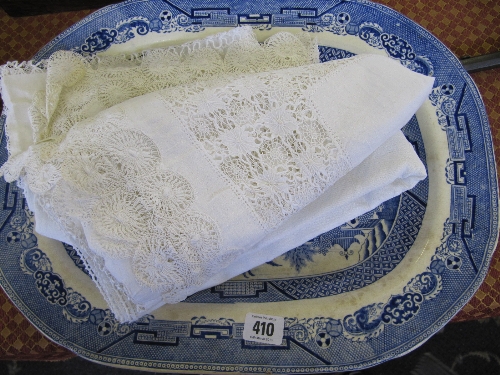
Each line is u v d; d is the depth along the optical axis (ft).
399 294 1.72
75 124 1.41
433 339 2.74
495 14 2.38
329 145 1.36
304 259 1.86
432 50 1.94
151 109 1.38
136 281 1.29
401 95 1.42
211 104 1.38
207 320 1.70
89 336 1.66
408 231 1.85
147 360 1.66
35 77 1.70
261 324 1.70
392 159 1.53
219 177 1.32
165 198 1.29
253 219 1.32
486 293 2.04
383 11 1.98
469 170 1.83
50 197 1.29
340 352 1.66
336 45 2.01
